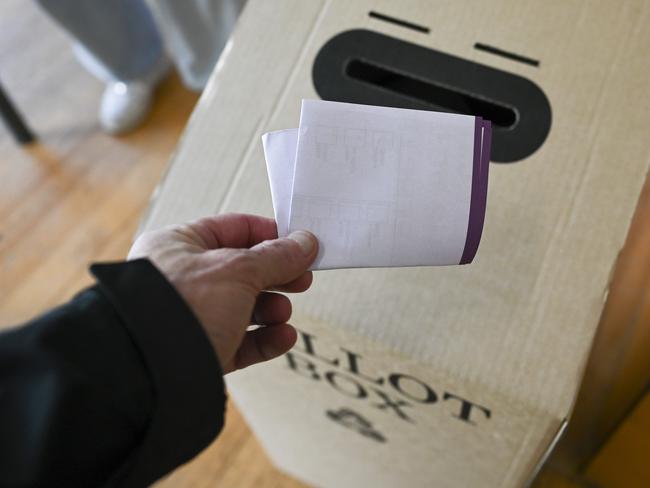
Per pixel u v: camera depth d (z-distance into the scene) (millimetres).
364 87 485
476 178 368
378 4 505
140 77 1332
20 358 287
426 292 418
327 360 478
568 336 394
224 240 418
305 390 571
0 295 1149
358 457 698
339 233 369
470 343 401
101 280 305
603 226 416
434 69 481
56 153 1313
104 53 1234
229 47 510
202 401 321
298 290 417
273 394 624
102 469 315
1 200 1264
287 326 433
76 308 305
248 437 980
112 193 1252
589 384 870
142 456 312
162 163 1277
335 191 369
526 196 431
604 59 459
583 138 441
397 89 557
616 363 863
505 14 486
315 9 512
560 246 416
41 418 283
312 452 767
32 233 1219
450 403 437
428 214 365
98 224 1217
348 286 426
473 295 413
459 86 474
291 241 357
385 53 490
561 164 437
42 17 1488
